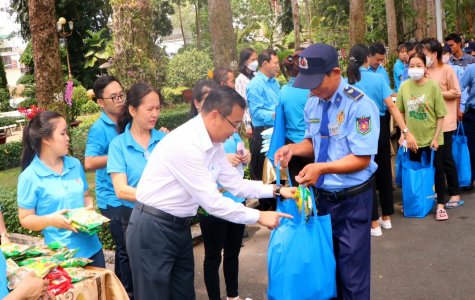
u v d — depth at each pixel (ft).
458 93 18.62
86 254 10.06
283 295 9.50
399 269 14.25
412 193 18.26
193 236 16.83
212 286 11.93
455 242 15.88
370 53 19.11
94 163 12.21
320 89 9.53
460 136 20.27
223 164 9.67
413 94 17.95
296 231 9.45
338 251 10.31
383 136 16.90
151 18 23.34
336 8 84.23
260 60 18.02
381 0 56.70
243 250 16.37
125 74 22.63
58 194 10.00
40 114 10.00
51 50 22.11
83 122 46.50
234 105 8.58
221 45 33.24
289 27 100.99
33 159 10.11
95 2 80.64
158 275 9.17
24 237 17.93
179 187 8.89
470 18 92.22
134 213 9.29
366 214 10.14
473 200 19.97
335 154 9.99
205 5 94.38
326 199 10.25
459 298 12.44
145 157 11.16
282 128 14.14
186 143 8.57
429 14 63.10
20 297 6.65
